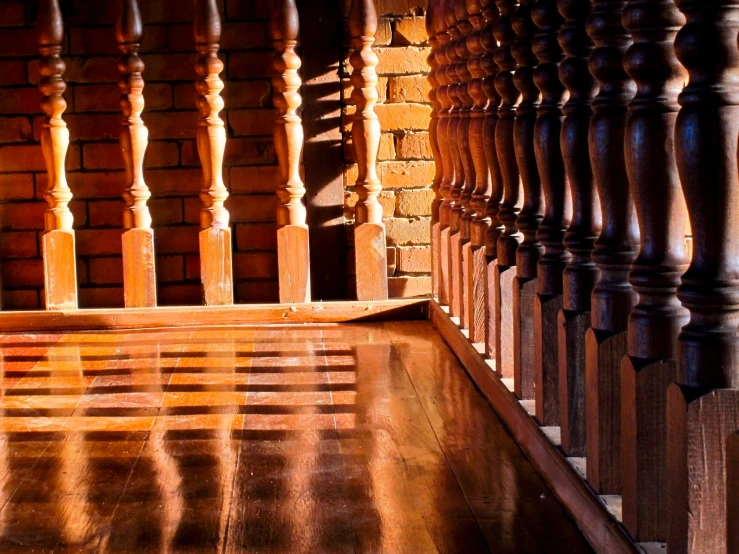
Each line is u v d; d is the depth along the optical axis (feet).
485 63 8.98
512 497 6.61
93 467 7.32
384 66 12.94
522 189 8.72
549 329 7.07
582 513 5.98
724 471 4.57
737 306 4.55
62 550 5.87
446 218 12.09
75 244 12.90
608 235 5.79
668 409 4.81
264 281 13.34
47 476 7.14
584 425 6.50
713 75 4.32
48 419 8.57
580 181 6.40
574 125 6.32
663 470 5.15
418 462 7.32
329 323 12.65
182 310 12.50
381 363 10.46
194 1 12.91
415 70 12.96
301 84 12.92
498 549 5.79
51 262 12.46
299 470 7.17
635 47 4.93
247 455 7.52
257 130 13.12
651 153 4.95
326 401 9.01
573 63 6.28
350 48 12.94
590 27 5.60
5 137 12.98
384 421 8.36
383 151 13.07
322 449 7.64
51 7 12.03
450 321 11.23
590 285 6.42
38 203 13.11
